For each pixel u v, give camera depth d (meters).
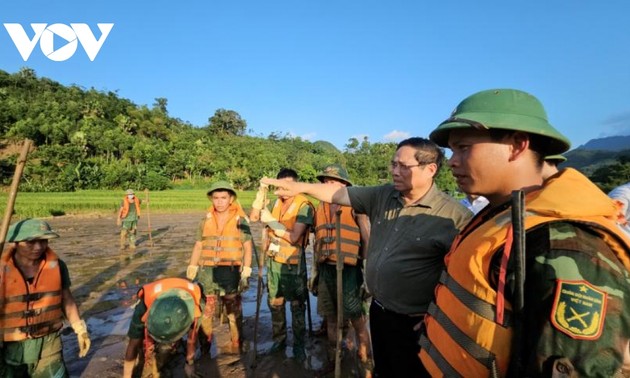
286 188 3.11
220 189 4.61
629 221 2.65
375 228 2.81
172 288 3.60
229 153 77.62
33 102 80.88
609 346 0.93
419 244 2.44
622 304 0.96
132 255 10.88
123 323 5.61
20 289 2.95
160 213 27.47
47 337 3.09
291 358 4.54
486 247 1.20
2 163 48.97
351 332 5.29
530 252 1.08
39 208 23.59
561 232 1.05
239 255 4.69
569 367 0.94
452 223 2.44
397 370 2.56
